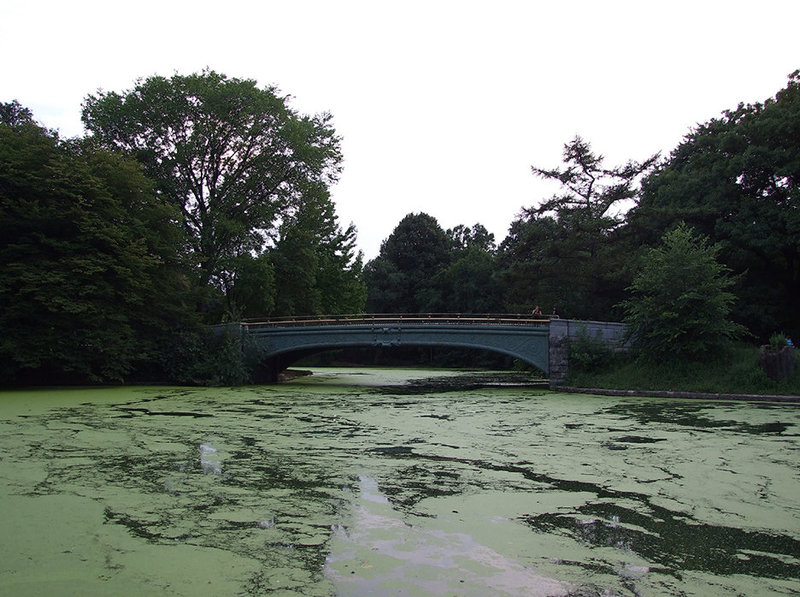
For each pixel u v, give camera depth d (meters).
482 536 5.32
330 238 44.84
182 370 25.61
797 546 5.11
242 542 5.14
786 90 31.06
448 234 80.75
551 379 24.72
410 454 9.22
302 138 33.47
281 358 31.34
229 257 31.84
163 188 31.52
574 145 36.09
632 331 23.47
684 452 9.41
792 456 9.05
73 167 23.11
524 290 39.22
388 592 4.12
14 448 9.50
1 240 22.28
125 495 6.64
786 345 20.45
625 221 34.66
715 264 22.09
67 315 21.80
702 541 5.23
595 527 5.59
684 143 39.72
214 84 32.22
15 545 5.04
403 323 27.97
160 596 4.05
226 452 9.30
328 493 6.79
